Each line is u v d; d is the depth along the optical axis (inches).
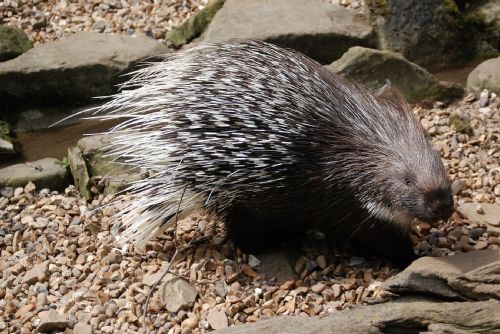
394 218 244.7
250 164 243.4
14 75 362.6
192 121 249.0
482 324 213.0
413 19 389.4
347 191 245.1
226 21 391.5
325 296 241.1
